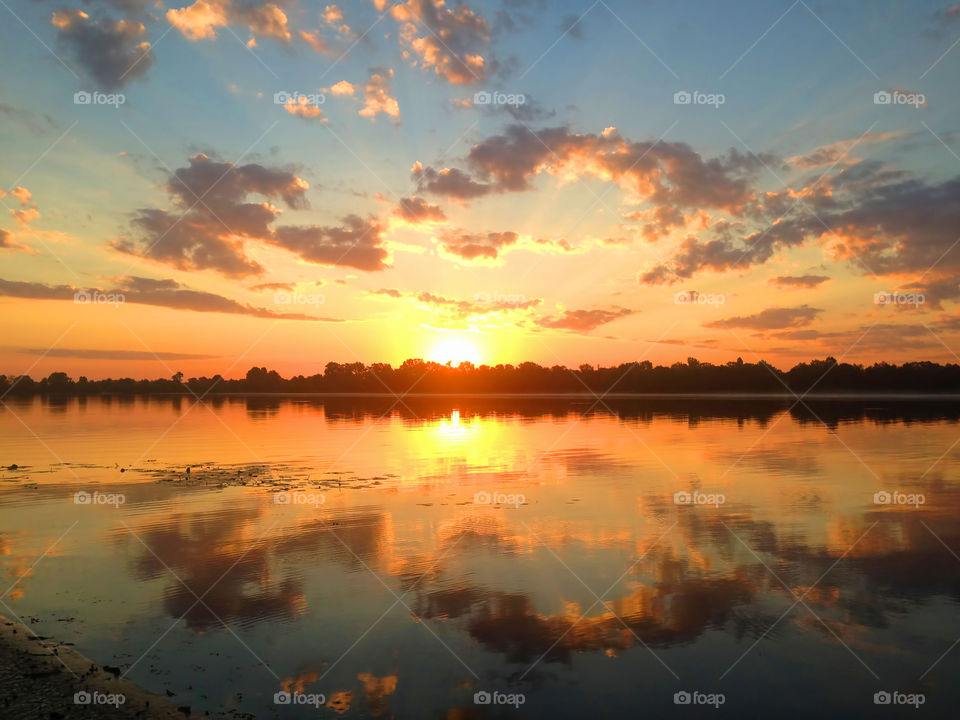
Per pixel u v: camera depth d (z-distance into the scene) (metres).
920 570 11.28
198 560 12.06
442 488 18.88
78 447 30.25
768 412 55.78
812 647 8.49
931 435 32.88
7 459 25.94
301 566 11.70
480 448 28.97
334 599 10.14
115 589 10.64
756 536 13.44
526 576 11.12
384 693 7.43
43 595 10.40
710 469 22.02
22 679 7.68
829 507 16.03
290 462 24.61
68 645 8.62
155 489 19.03
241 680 7.71
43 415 56.72
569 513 15.55
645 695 7.39
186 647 8.57
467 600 10.09
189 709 7.05
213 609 9.79
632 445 29.62
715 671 7.92
